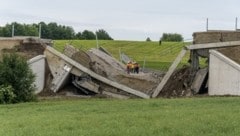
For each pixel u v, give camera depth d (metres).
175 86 53.81
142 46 156.62
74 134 16.42
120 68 63.34
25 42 59.56
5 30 134.62
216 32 55.16
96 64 57.81
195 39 56.16
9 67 39.50
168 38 187.38
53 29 182.50
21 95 39.66
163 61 126.44
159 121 19.33
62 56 56.28
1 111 28.12
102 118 21.11
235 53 52.56
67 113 25.28
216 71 50.69
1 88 38.84
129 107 28.28
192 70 54.56
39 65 55.75
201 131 16.64
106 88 55.66
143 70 78.31
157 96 53.38
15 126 19.09
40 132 17.02
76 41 168.12
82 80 56.00
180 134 16.09
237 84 48.97
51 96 51.62
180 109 25.64
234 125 17.75
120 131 16.81
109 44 161.50
